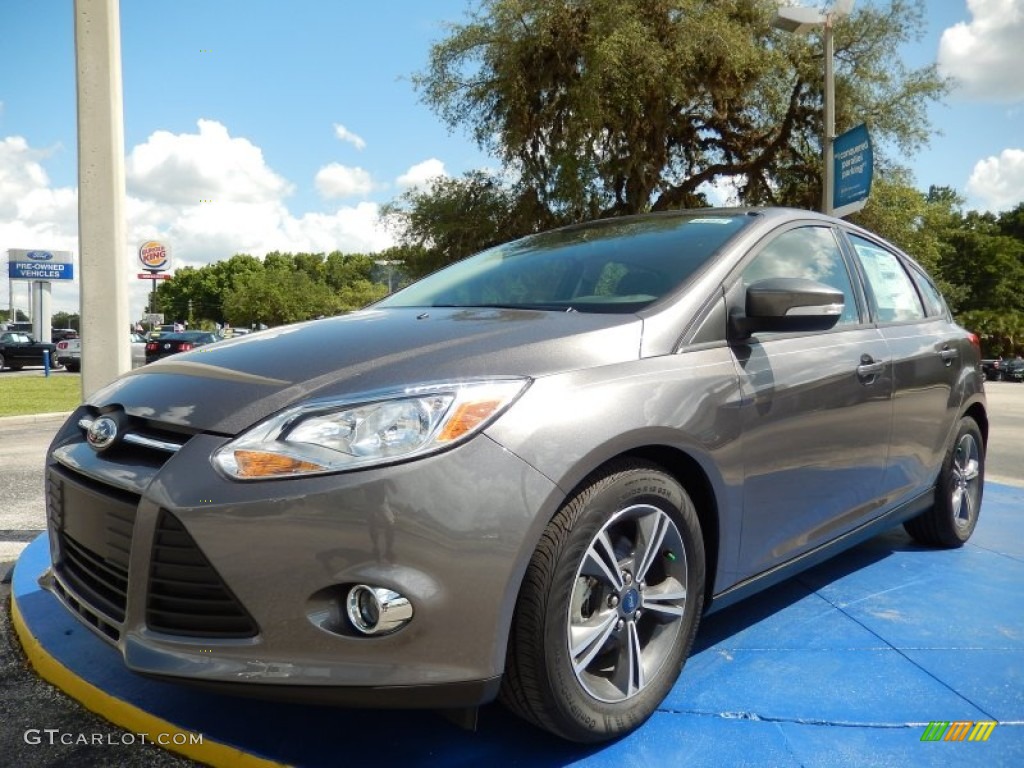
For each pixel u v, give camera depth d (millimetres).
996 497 5305
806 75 20484
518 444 1806
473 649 1742
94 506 2021
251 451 1765
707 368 2270
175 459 1821
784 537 2584
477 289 2969
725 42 18266
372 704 1723
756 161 22219
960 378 3740
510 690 1897
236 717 2162
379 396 1812
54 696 2416
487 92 20969
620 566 2051
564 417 1884
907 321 3539
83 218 4094
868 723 2172
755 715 2207
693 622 2240
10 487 5754
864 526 3092
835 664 2539
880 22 20250
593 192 20375
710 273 2486
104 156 4105
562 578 1863
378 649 1711
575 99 19141
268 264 133375
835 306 2412
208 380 2027
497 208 21984
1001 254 60656
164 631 1818
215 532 1719
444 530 1713
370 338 2188
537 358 1987
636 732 2113
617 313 2342
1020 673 2496
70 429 2338
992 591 3270
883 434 3064
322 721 2148
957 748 2061
